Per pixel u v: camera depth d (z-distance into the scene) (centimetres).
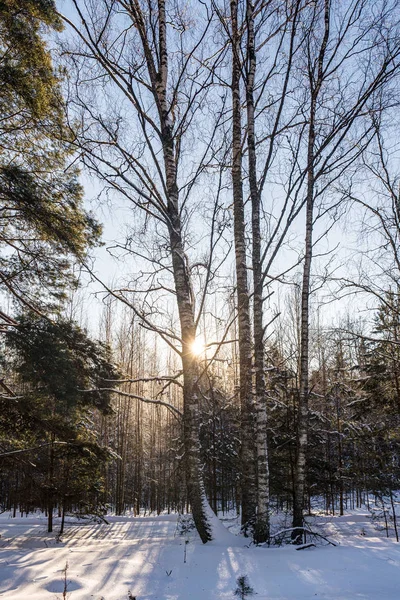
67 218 970
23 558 720
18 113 896
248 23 826
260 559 652
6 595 512
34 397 1007
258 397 824
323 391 2027
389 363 1448
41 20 838
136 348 2789
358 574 576
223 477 1977
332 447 2061
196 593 511
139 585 543
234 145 949
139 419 2789
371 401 1672
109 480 3212
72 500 1540
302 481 909
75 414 1128
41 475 1405
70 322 1084
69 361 974
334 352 1747
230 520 1339
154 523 1773
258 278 852
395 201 1080
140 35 823
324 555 680
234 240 961
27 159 958
